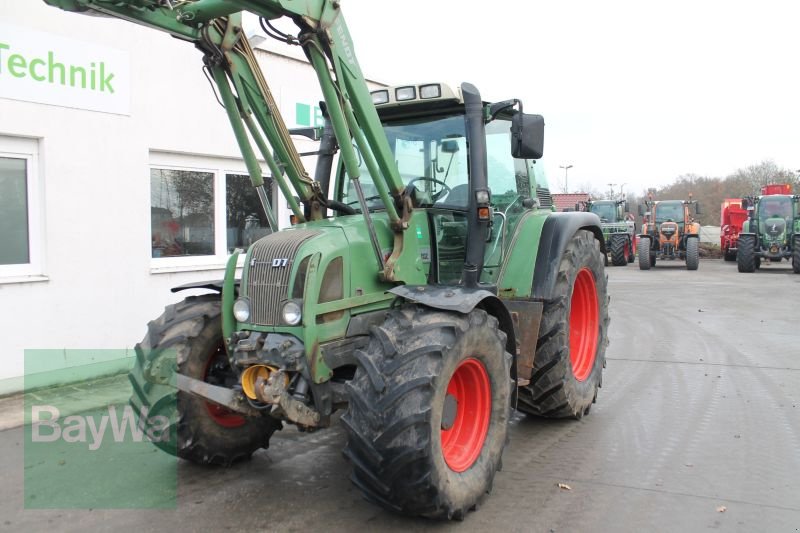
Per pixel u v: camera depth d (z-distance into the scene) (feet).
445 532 10.61
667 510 11.24
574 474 12.99
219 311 13.38
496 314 12.70
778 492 11.94
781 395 18.61
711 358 23.76
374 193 14.76
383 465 9.93
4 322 18.15
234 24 12.01
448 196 14.48
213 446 13.01
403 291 11.62
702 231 107.34
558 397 15.60
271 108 12.77
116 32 20.49
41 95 18.65
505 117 16.38
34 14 18.42
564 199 98.32
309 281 10.98
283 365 10.78
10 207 18.62
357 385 10.32
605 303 18.60
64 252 19.40
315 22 10.77
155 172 22.53
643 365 22.76
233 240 25.45
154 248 22.65
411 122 15.10
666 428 15.83
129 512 11.51
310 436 15.84
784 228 62.49
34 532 10.78
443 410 10.71
